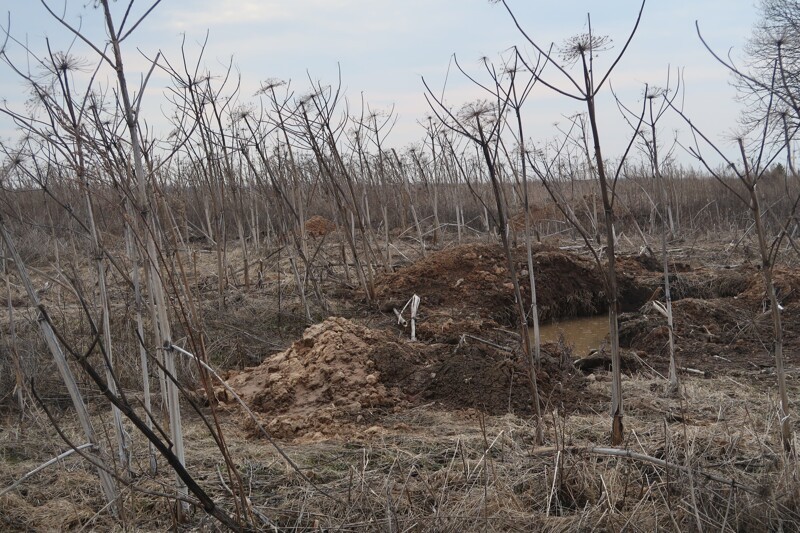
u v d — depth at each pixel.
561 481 4.12
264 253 12.91
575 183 18.62
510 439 4.86
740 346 7.79
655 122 6.16
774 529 3.67
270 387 6.31
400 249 13.82
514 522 3.83
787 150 4.06
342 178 13.28
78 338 7.26
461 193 17.27
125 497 4.24
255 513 4.02
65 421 5.86
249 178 13.03
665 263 6.16
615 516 3.77
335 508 4.07
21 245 9.98
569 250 13.22
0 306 8.85
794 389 6.15
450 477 4.34
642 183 19.06
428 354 6.96
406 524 3.75
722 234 15.75
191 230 16.22
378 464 4.73
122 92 3.73
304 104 9.65
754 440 4.58
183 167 13.27
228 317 8.84
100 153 3.88
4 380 6.29
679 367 6.62
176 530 3.77
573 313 11.07
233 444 5.25
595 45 3.99
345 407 5.89
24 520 4.15
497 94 4.48
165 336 3.91
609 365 7.33
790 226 13.84
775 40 4.36
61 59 3.89
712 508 3.75
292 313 9.31
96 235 4.77
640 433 4.95
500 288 10.48
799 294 9.31
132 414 3.09
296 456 4.91
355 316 9.53
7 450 5.21
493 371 6.11
